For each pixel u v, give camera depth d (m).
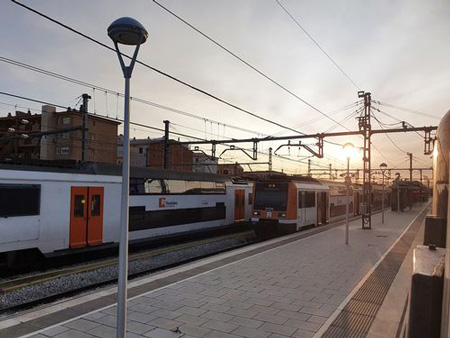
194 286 8.34
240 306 6.98
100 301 7.23
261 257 11.88
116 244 14.55
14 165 11.40
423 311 2.59
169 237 17.44
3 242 10.88
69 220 12.73
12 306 8.01
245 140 24.73
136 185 15.69
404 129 21.31
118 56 4.62
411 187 46.16
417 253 3.32
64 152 51.94
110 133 56.75
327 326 6.04
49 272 11.43
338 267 10.45
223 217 21.42
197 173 19.95
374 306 7.05
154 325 6.01
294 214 19.77
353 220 28.48
